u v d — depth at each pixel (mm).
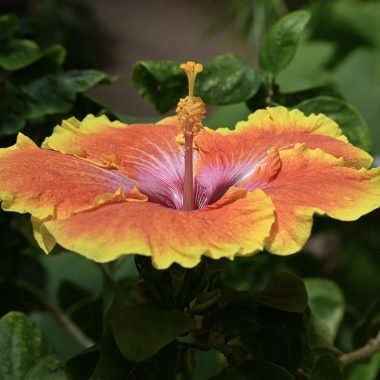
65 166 763
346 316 1035
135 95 3225
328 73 1689
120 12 4254
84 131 814
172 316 738
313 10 1703
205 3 2146
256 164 791
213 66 866
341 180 739
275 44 877
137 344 727
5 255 948
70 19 3172
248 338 780
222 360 914
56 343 1105
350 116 862
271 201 707
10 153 767
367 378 1052
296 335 782
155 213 710
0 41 898
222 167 801
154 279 750
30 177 743
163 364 748
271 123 823
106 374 745
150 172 796
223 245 694
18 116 890
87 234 693
